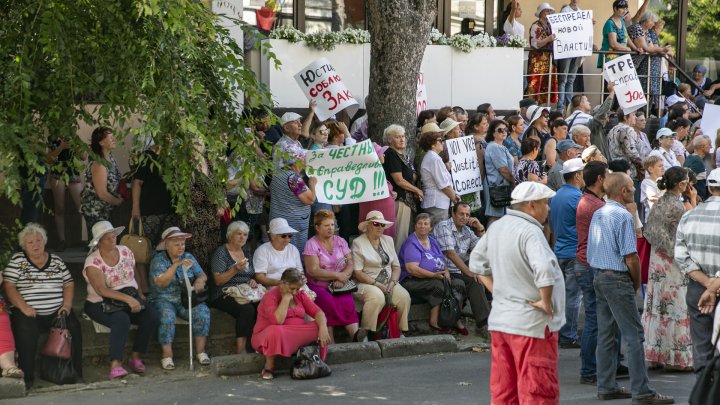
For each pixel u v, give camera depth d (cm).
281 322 860
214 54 797
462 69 1462
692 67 1889
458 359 943
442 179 1068
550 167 1156
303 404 773
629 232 745
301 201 986
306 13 1488
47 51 748
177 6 717
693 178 982
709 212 712
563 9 1628
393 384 838
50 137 812
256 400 788
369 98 1134
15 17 770
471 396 792
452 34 1619
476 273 674
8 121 753
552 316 629
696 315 730
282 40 1342
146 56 761
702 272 718
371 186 1025
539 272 616
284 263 960
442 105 1451
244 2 1422
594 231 762
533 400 627
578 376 865
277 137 1120
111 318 862
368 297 972
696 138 1326
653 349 875
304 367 858
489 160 1120
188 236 905
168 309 895
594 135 1291
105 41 783
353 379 859
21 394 806
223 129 823
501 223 649
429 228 1025
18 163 738
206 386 838
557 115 1288
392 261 999
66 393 820
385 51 1110
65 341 839
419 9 1117
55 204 1148
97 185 984
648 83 1599
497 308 645
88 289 877
